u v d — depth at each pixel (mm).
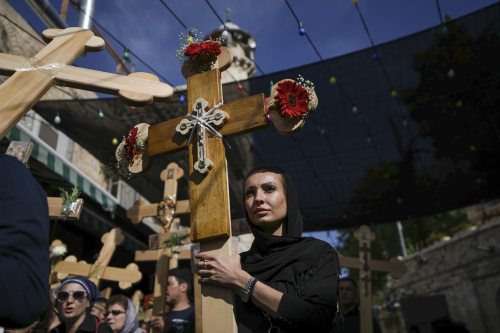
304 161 7844
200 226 1892
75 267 4812
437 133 7008
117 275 4793
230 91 6254
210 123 2088
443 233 19781
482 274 17469
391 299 20969
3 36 6254
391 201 8539
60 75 1811
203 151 2027
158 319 4309
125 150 2373
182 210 5102
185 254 5023
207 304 1753
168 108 6668
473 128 6785
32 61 1792
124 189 10656
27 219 971
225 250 1839
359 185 8305
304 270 1833
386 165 7770
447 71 5887
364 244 5129
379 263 5027
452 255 18625
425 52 5730
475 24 5379
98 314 4535
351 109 6676
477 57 5645
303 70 6078
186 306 4664
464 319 18125
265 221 2045
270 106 2021
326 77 6160
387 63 5914
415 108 6531
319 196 8656
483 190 8133
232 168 8125
